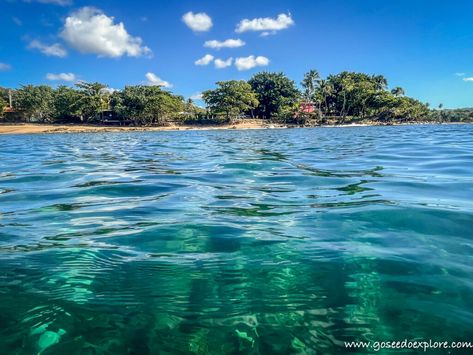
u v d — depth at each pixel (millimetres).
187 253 3346
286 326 2250
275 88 85750
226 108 72938
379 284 2699
